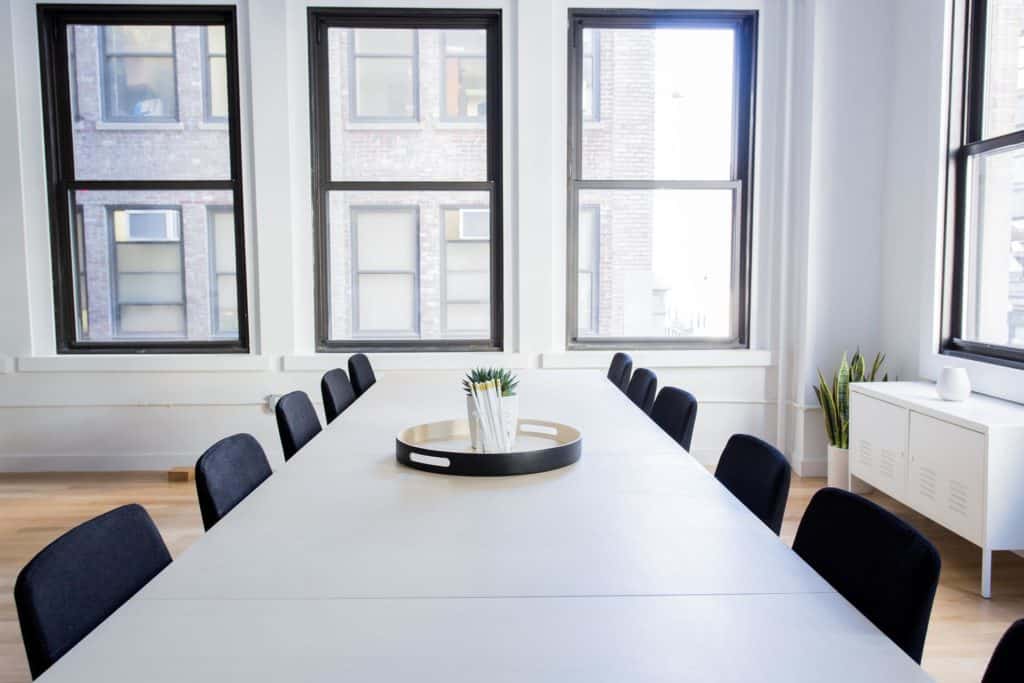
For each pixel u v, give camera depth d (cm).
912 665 97
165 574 128
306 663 98
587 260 472
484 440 202
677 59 462
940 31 366
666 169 467
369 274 470
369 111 459
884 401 346
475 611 114
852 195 430
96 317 467
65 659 99
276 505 167
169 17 445
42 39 441
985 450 272
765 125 454
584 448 222
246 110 445
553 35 447
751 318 464
